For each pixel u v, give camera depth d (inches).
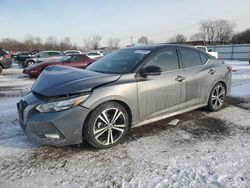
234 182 96.3
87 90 116.6
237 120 170.4
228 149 125.2
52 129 111.8
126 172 104.9
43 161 114.1
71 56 442.9
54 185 96.3
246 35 2596.0
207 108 187.2
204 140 136.6
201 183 96.2
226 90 196.4
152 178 100.3
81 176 102.3
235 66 714.2
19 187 95.0
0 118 175.2
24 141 134.7
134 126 137.6
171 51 156.6
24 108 119.2
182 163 111.7
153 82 139.2
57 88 117.3
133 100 131.0
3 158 116.5
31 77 435.5
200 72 169.0
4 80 407.2
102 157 118.0
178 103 156.9
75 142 118.1
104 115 122.6
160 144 131.6
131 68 136.9
